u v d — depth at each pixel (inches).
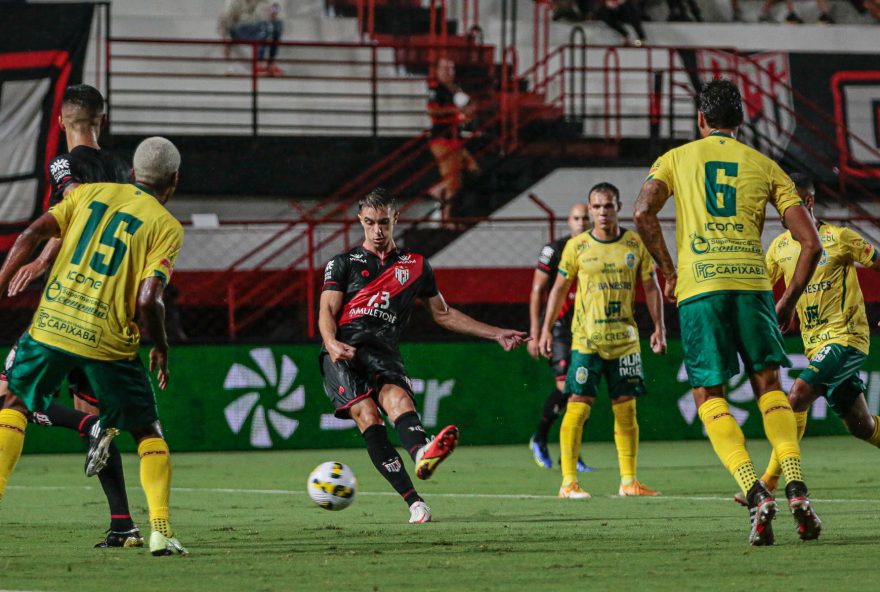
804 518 695.7
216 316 2130.9
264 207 2413.9
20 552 733.9
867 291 2140.7
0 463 700.0
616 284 1146.0
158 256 684.7
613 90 2854.3
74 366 689.6
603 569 639.1
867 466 1448.1
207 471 1483.8
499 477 1362.0
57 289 687.7
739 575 610.5
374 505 1057.5
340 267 877.8
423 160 2432.3
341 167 2420.0
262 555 708.7
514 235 2322.8
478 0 2972.4
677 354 1950.1
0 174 2283.5
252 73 2625.5
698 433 1943.9
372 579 610.9
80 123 807.7
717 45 2972.4
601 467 1487.5
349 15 2878.9
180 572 639.1
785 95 2677.2
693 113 2765.7
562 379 1492.4
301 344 1862.7
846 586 572.7
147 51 2763.3
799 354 1930.4
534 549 727.7
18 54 2342.5
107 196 698.2
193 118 2637.8
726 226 746.2
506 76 2657.5
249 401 1838.1
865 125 2669.8
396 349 883.4
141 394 697.6
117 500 767.7
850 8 3024.1
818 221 1045.8
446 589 578.2
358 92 2770.7
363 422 877.8
